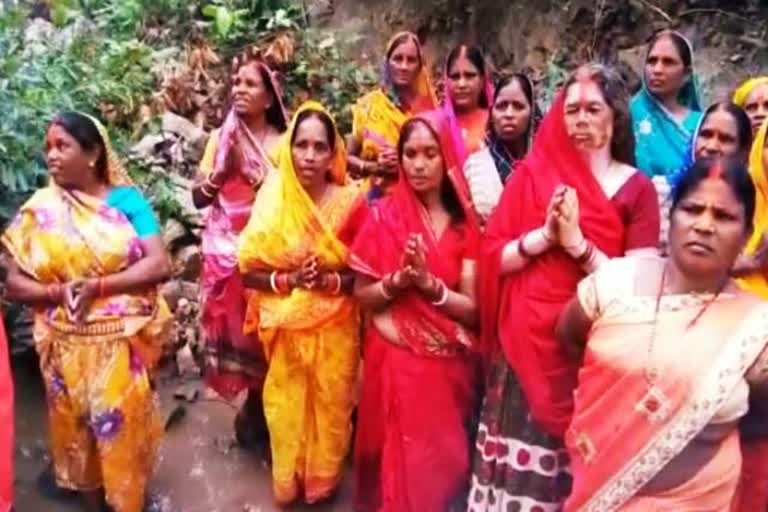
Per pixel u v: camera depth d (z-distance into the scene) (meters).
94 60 6.37
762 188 3.15
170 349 5.02
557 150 3.23
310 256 3.79
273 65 7.08
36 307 3.70
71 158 3.55
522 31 7.14
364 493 3.86
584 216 3.15
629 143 3.24
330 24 7.81
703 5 6.67
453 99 4.49
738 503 2.73
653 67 4.18
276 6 7.61
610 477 2.51
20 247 3.65
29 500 4.01
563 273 3.17
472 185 3.74
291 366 3.92
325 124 3.77
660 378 2.43
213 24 7.22
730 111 3.65
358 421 3.79
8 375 3.12
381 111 4.75
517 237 3.28
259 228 3.81
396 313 3.54
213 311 4.29
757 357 2.39
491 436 3.40
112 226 3.62
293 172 3.77
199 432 4.59
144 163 5.87
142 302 3.71
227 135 4.28
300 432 3.98
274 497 4.13
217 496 4.14
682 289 2.50
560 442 3.26
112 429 3.68
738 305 2.44
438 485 3.60
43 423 4.48
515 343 3.27
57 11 6.63
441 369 3.54
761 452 2.71
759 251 3.12
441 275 3.51
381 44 7.61
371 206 3.72
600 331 2.57
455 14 7.38
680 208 2.46
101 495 3.91
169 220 5.54
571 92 3.15
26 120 4.70
